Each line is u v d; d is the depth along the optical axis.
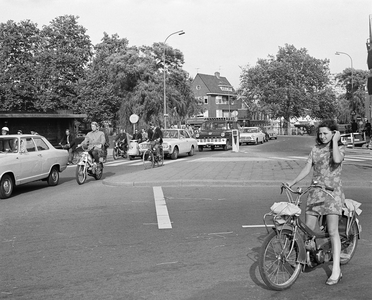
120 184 13.52
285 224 4.80
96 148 15.45
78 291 4.83
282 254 4.85
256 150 31.56
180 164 18.88
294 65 78.62
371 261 5.76
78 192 12.52
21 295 4.74
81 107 46.69
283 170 15.41
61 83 45.09
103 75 48.91
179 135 26.69
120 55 46.53
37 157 13.31
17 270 5.58
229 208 9.52
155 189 12.55
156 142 19.66
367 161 18.62
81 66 47.97
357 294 4.66
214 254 6.15
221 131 34.66
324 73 79.31
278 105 77.12
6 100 42.41
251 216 8.65
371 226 7.61
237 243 6.70
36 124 33.72
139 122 44.78
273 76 78.38
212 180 13.06
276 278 4.84
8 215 9.35
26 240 7.12
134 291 4.80
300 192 5.12
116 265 5.72
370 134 33.34
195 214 8.95
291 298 4.57
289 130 81.00
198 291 4.77
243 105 96.69
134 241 6.92
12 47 44.34
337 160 4.93
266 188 12.27
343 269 5.48
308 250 5.03
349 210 5.35
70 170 20.33
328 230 5.06
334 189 5.02
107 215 9.05
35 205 10.52
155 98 44.75
